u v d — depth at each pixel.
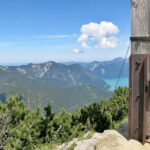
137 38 8.82
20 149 11.13
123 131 10.27
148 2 8.71
